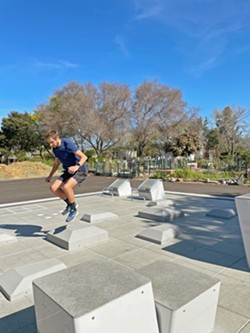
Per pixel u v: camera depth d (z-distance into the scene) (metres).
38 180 14.76
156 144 25.02
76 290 1.26
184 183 11.40
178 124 22.22
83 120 21.67
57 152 3.58
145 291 1.30
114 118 22.59
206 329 1.53
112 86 22.81
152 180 7.02
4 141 27.25
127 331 1.22
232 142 29.84
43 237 3.75
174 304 1.34
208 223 4.35
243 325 1.70
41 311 1.30
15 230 4.15
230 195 7.61
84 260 2.90
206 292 1.47
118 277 1.39
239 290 2.17
